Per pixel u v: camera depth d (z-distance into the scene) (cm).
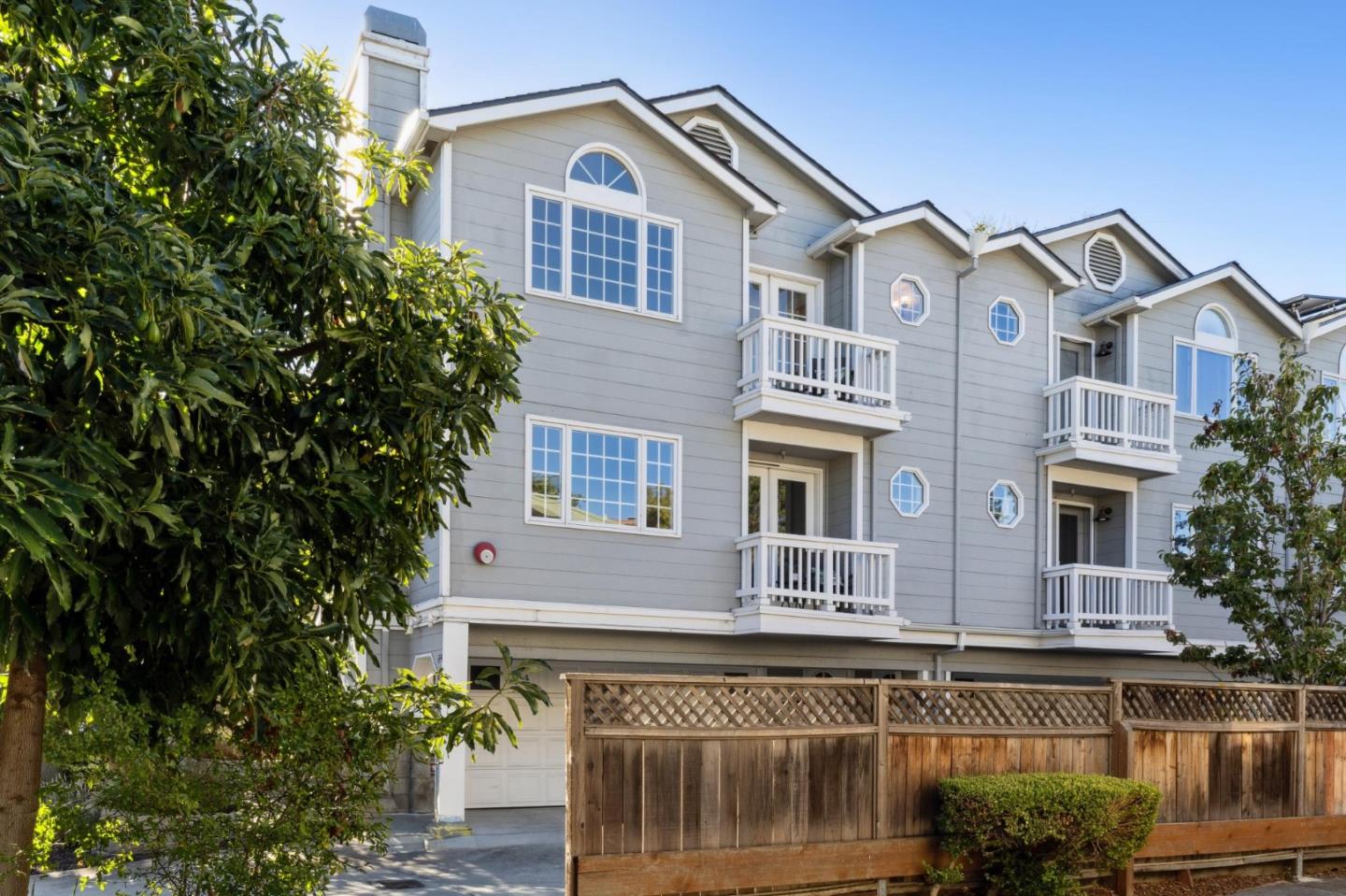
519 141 1404
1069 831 863
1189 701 1055
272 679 507
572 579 1377
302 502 517
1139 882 1006
